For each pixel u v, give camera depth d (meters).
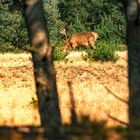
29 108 39.28
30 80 60.72
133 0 18.38
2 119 33.03
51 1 139.75
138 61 18.45
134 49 18.48
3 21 115.75
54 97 19.58
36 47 19.23
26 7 19.19
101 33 126.81
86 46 119.50
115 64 76.31
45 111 19.52
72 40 119.81
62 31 148.38
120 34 126.38
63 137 14.46
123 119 30.41
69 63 78.81
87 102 40.53
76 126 16.22
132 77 18.55
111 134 14.28
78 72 66.69
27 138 14.54
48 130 15.44
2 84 56.34
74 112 29.28
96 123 16.41
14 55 98.00
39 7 19.17
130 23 18.52
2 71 69.75
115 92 46.00
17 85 55.62
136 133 14.28
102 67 72.50
